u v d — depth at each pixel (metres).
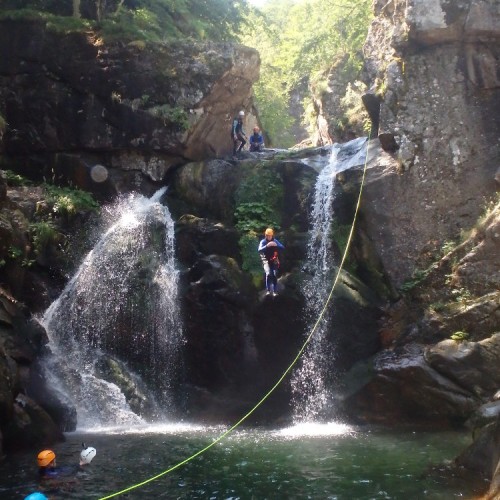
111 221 15.42
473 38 14.98
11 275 12.94
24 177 17.02
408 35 15.35
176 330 13.61
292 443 10.23
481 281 13.12
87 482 7.80
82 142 16.95
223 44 17.67
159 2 21.08
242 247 14.29
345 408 12.41
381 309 13.41
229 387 13.29
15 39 17.27
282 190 15.73
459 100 15.00
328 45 28.61
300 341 13.28
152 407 13.05
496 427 8.13
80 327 13.89
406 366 11.93
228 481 7.84
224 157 17.66
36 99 17.12
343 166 15.77
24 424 9.84
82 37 17.22
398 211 14.47
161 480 7.88
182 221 14.80
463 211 14.34
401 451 9.52
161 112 16.81
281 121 33.94
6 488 7.55
